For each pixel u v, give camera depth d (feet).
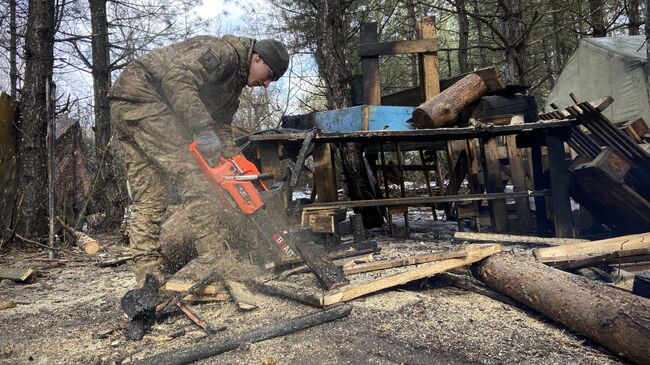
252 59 11.01
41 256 20.36
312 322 8.64
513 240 15.99
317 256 10.62
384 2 45.14
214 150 9.78
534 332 8.60
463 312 9.55
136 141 10.63
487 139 20.67
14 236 21.98
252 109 45.93
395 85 56.90
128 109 10.48
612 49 35.32
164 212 11.46
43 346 8.68
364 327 8.58
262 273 11.03
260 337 8.16
